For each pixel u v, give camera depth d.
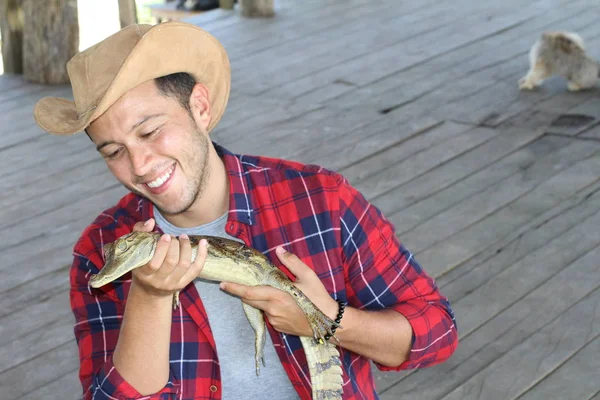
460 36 8.35
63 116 1.81
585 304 3.95
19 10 7.84
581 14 8.86
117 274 1.50
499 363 3.57
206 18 9.41
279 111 6.72
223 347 1.88
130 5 7.52
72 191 5.57
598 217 4.75
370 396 1.98
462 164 5.56
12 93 7.48
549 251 4.43
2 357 3.88
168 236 1.52
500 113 6.41
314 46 8.31
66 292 4.39
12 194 5.56
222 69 1.88
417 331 1.83
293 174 1.92
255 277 1.69
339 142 6.04
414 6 9.46
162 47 1.64
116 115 1.64
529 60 7.46
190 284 1.86
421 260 4.41
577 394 3.35
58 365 3.81
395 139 6.03
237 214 1.85
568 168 5.39
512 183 5.24
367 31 8.69
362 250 1.91
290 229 1.88
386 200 5.12
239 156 1.97
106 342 1.91
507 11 9.07
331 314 1.73
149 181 1.70
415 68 7.55
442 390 3.43
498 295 4.07
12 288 4.44
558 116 6.27
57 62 7.64
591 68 6.70
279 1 10.02
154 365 1.71
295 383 1.87
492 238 4.60
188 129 1.71
